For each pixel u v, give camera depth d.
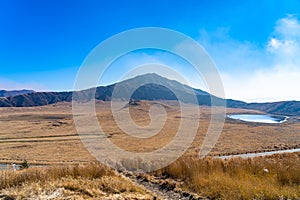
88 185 11.89
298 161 16.28
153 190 12.92
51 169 14.28
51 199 10.19
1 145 54.09
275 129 82.38
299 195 10.19
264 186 11.03
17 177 12.97
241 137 61.75
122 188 11.92
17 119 121.19
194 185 12.63
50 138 63.91
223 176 13.14
